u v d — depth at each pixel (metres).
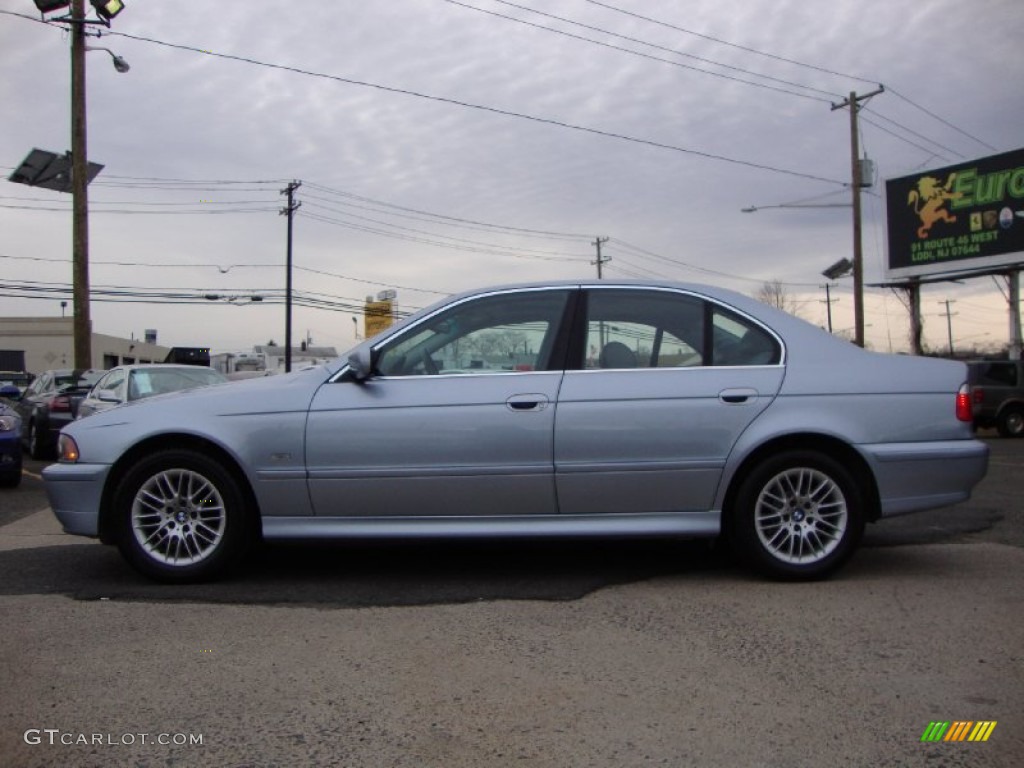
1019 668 3.68
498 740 3.07
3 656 3.88
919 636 4.08
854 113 27.31
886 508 4.95
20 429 9.84
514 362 5.04
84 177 16.91
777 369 4.98
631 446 4.85
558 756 2.95
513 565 5.50
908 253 29.19
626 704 3.36
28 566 5.56
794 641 4.02
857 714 3.25
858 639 4.04
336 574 5.30
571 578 5.17
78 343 16.97
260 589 4.95
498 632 4.19
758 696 3.42
